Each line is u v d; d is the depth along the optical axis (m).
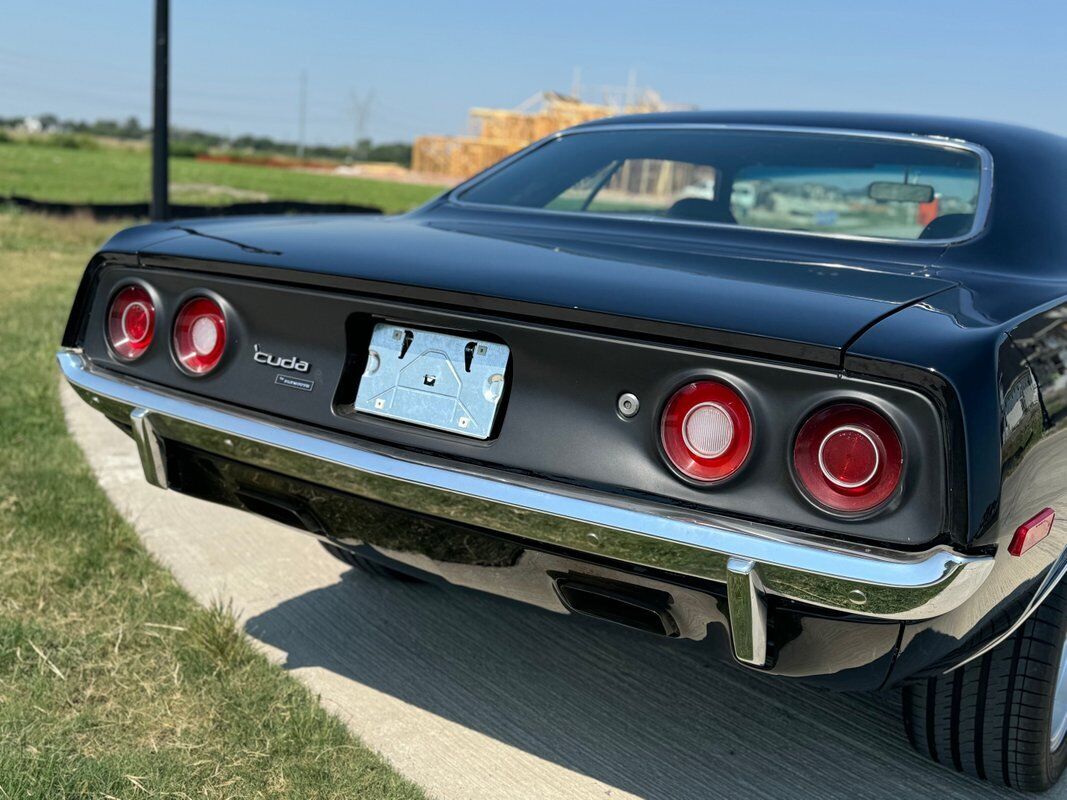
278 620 2.77
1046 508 1.65
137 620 2.62
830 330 1.51
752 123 2.65
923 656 1.59
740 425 1.54
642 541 1.58
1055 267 2.04
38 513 3.24
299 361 1.97
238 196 29.48
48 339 6.20
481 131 78.81
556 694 2.49
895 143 2.42
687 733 2.36
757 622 1.53
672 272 1.84
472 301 1.76
